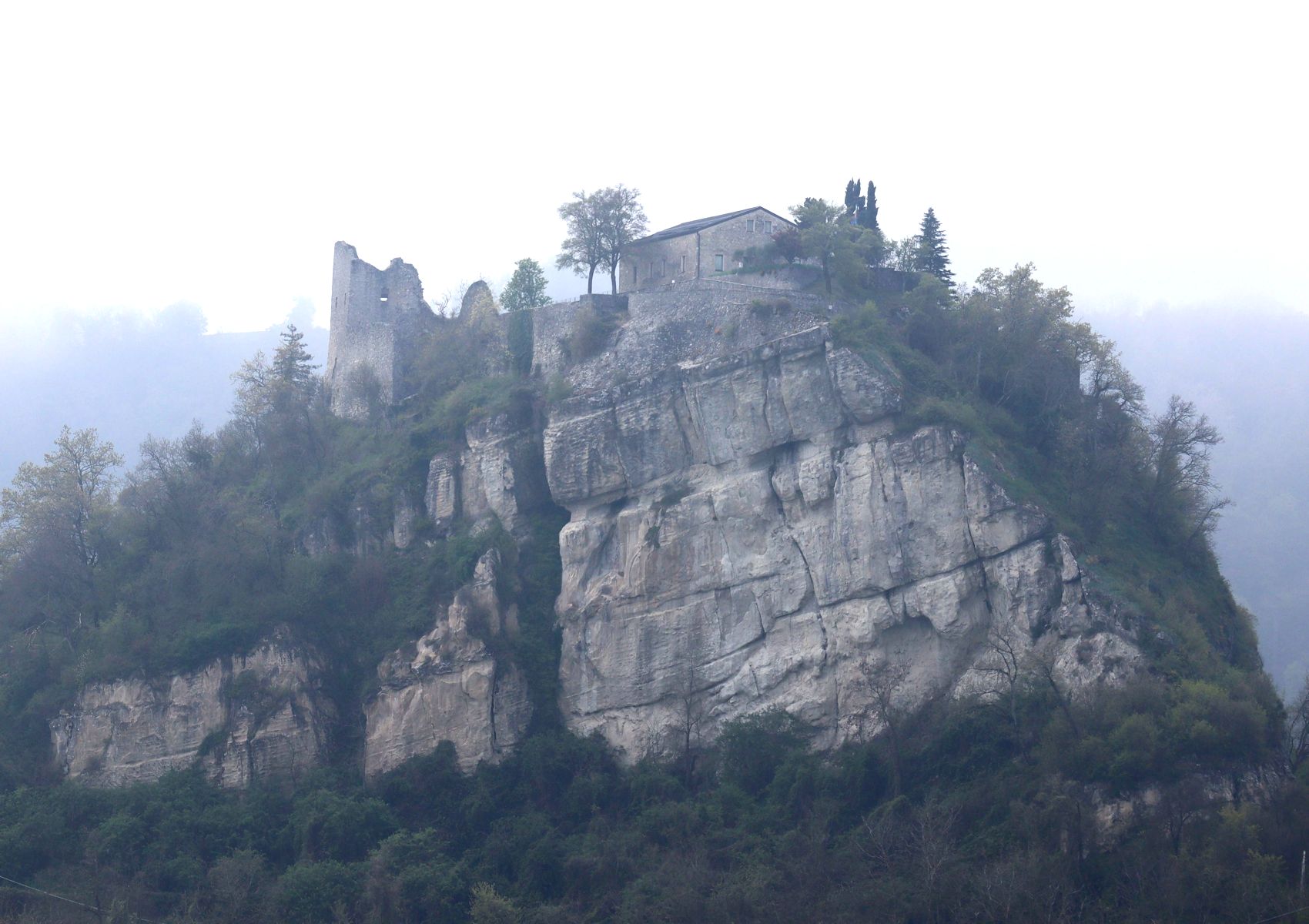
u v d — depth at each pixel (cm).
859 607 9556
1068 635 8744
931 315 10594
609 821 9412
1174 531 9850
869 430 9756
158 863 9056
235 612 10675
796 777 8962
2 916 8612
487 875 9062
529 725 10281
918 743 8931
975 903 7544
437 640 10388
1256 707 8006
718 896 8119
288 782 10062
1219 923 7012
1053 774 8038
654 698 10100
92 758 10250
